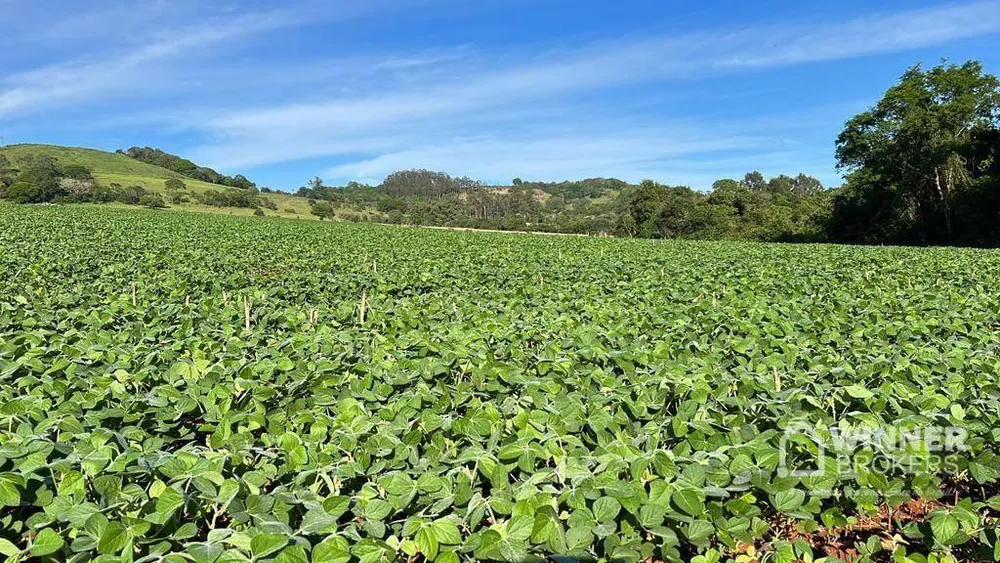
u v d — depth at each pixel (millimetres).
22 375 5504
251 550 2744
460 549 2887
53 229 34562
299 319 8578
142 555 3080
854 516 4043
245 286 13914
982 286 13109
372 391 5195
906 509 4379
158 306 9406
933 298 10578
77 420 4262
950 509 3838
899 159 46000
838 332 7695
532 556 2828
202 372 5539
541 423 4254
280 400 5172
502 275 16750
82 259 17656
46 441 3660
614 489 3213
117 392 4945
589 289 12883
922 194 47875
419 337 7023
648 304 10633
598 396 4918
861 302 10633
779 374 5660
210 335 7512
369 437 4113
